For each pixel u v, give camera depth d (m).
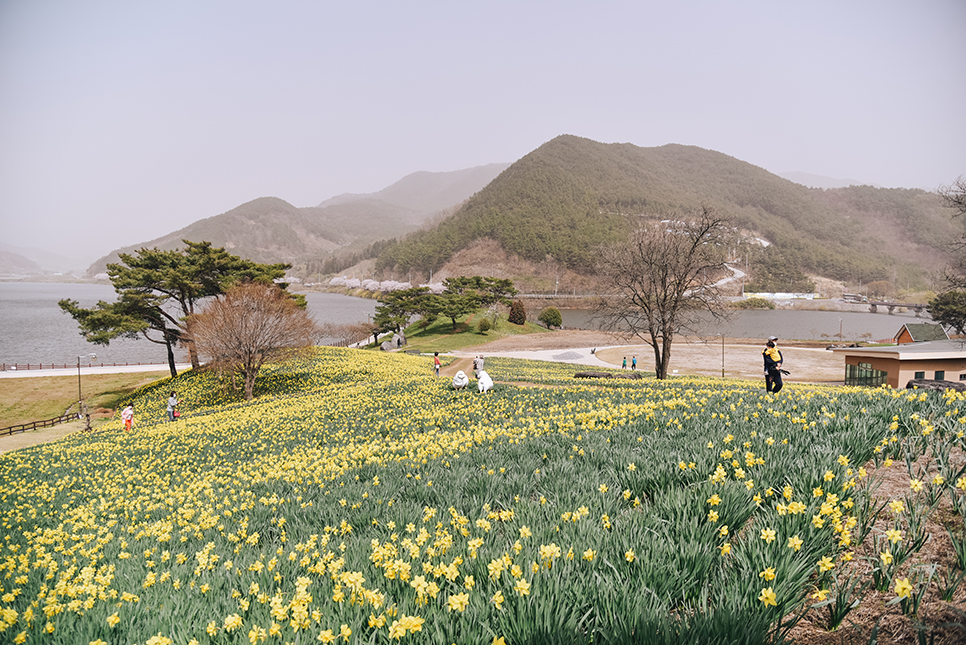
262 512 8.30
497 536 4.80
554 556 3.76
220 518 8.89
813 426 7.27
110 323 43.50
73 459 20.59
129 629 3.87
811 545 3.78
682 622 3.08
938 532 4.12
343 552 4.95
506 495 6.63
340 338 106.88
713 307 38.09
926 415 6.93
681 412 11.16
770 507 4.61
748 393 14.23
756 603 3.23
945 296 69.00
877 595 3.55
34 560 7.52
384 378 41.91
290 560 5.20
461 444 11.86
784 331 129.25
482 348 83.69
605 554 3.91
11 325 148.50
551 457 8.73
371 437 16.91
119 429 31.75
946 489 4.67
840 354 73.88
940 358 35.25
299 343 40.03
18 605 5.07
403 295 98.88
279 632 3.26
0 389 54.16
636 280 38.25
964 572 3.38
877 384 37.94
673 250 37.28
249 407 30.98
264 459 15.82
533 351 79.44
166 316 49.34
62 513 12.06
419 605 3.46
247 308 38.19
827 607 3.54
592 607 3.29
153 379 58.91
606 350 80.50
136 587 5.03
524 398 20.27
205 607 4.11
